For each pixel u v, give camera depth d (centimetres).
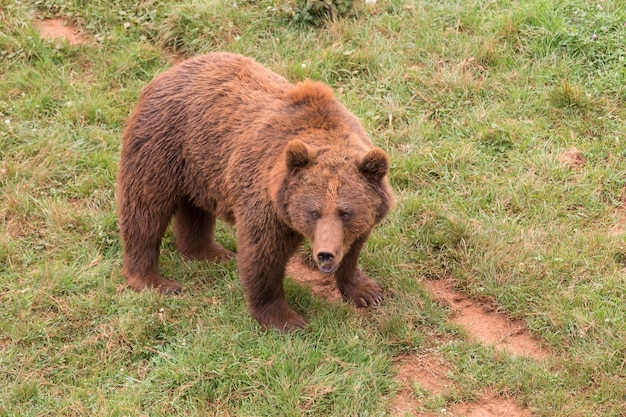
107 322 1061
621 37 1430
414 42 1509
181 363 972
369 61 1474
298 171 940
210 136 1071
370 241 1183
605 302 1040
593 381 945
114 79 1500
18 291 1100
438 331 1043
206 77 1113
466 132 1347
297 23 1578
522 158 1289
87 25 1602
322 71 1466
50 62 1516
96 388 965
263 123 1032
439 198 1246
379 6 1593
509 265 1109
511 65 1447
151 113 1112
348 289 1102
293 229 982
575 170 1269
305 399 930
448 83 1413
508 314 1069
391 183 1275
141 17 1600
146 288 1109
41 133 1380
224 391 949
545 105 1372
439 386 966
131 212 1123
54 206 1239
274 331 1027
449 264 1151
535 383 945
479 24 1514
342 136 992
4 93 1463
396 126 1380
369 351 995
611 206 1212
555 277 1091
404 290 1101
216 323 1053
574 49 1443
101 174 1323
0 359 1002
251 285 1023
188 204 1174
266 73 1127
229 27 1569
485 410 934
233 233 1275
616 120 1334
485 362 987
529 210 1213
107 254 1198
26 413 933
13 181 1295
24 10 1614
